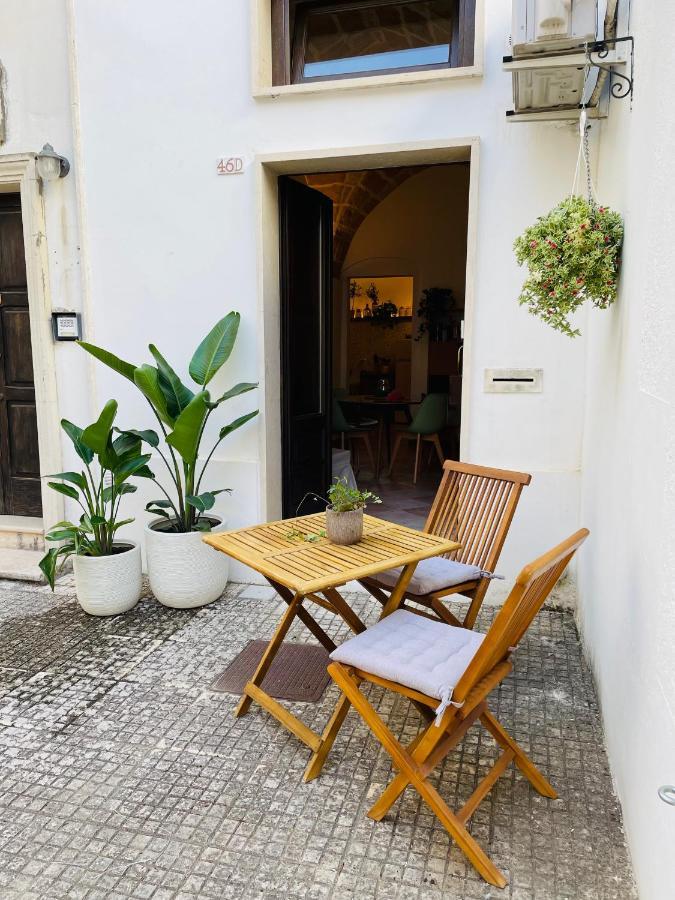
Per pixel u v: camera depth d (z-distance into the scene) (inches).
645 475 69.9
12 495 175.0
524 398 132.1
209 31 138.3
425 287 337.7
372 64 138.8
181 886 67.8
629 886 67.5
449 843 73.5
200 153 142.3
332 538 93.9
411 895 66.6
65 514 164.6
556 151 124.3
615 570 87.4
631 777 72.2
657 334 65.5
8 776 85.3
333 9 140.2
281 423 153.2
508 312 130.6
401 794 81.6
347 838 74.2
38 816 78.1
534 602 75.6
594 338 119.2
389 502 214.2
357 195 288.4
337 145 134.3
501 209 128.2
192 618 132.6
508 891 67.0
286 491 155.2
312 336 162.4
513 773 85.6
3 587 151.9
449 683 69.8
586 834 74.6
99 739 93.0
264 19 136.2
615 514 89.3
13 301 166.2
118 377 154.2
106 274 151.8
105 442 125.7
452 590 101.0
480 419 135.0
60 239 154.3
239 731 94.6
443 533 115.6
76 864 70.8
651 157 71.7
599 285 92.5
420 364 346.9
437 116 128.6
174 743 91.9
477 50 124.0
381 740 74.1
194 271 146.2
